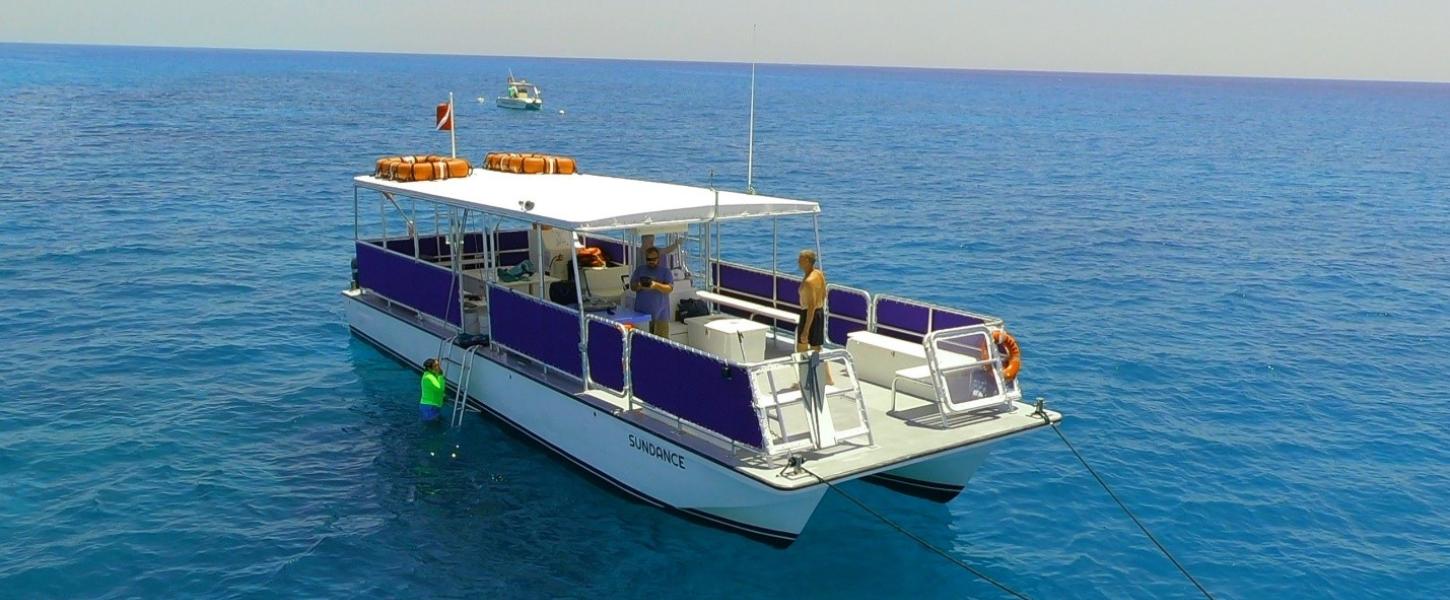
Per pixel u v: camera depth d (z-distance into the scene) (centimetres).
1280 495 1497
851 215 4359
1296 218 4616
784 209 1439
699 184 5459
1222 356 2239
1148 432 1742
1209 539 1358
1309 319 2634
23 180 4638
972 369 1328
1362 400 1950
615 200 1461
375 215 3966
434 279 1741
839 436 1210
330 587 1184
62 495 1392
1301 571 1277
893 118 12950
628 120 11050
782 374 1316
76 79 17238
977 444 1245
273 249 3228
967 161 7219
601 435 1383
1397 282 3147
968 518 1402
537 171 1873
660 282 1523
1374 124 14812
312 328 2288
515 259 2105
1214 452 1659
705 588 1203
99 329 2244
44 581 1173
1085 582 1245
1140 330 2472
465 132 8775
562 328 1422
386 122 9581
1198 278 3138
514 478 1468
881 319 1496
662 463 1288
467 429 1642
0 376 1889
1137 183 5997
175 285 2681
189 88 15238
